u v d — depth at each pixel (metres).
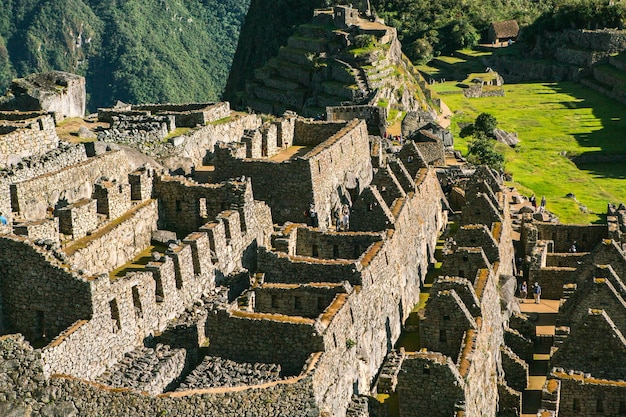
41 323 48.62
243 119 87.12
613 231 87.44
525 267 82.19
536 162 167.25
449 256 68.06
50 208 57.97
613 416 56.38
